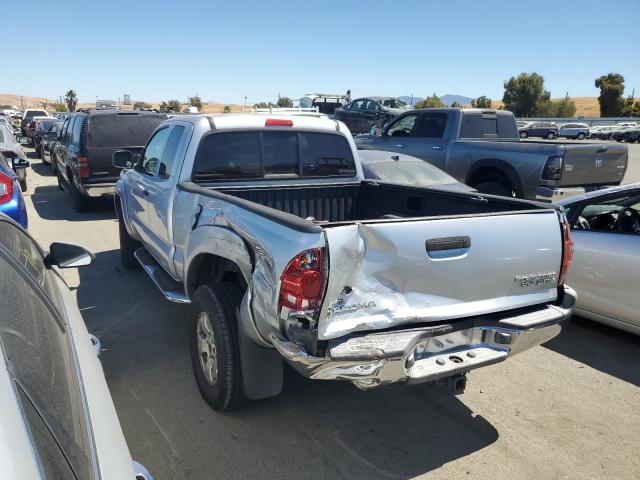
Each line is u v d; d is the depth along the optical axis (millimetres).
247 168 4523
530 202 3488
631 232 4723
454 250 2898
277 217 2791
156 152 5125
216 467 3021
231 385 3271
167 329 4859
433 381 3082
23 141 21922
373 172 7836
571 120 65188
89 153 9875
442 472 3035
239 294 3354
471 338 3039
